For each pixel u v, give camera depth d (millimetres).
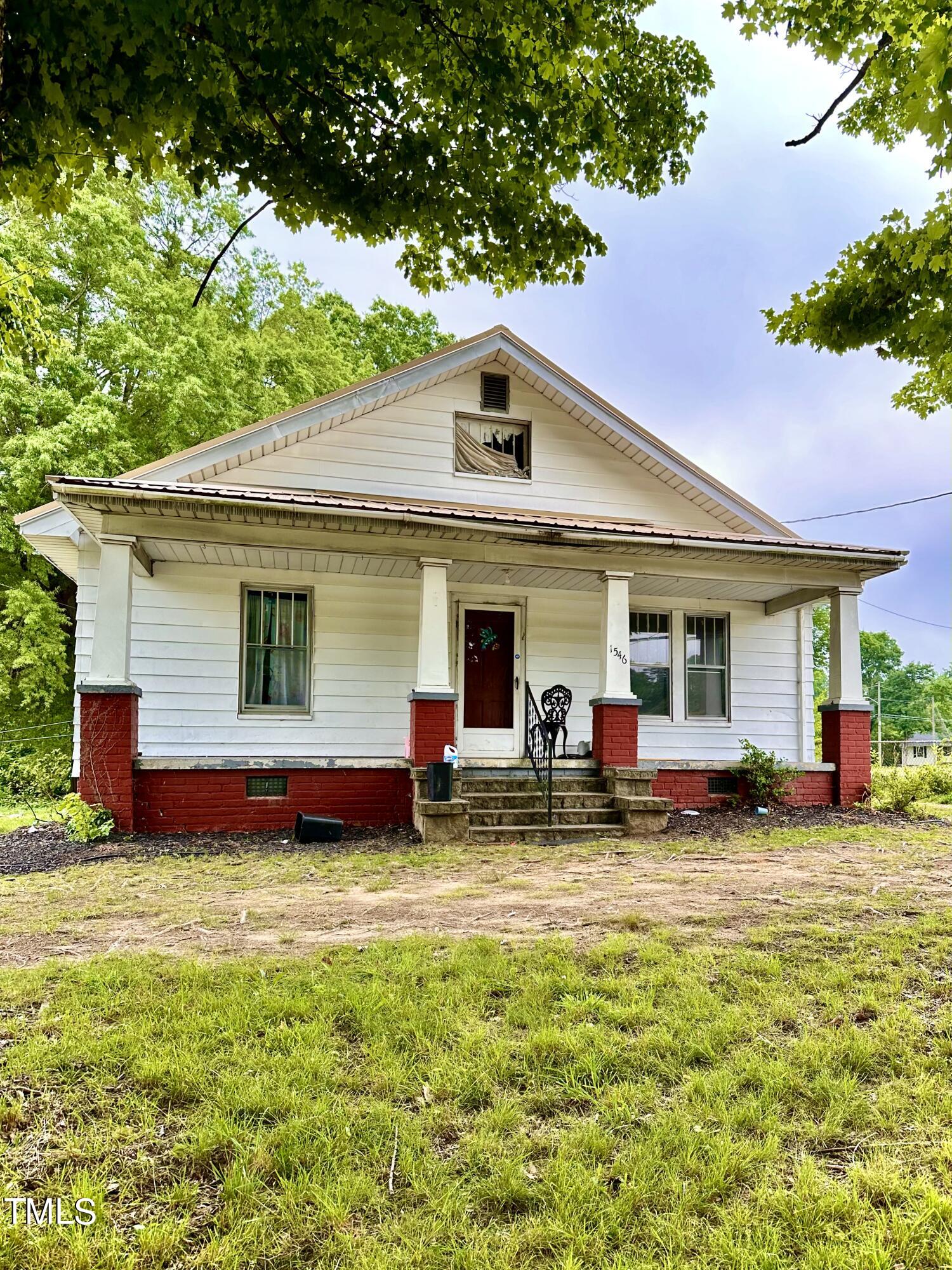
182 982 3812
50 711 20891
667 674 12844
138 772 9219
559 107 3586
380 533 9641
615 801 9734
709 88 4391
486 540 9953
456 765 9539
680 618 12945
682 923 4922
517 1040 3266
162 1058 3010
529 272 3963
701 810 11344
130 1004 3525
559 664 12203
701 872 6773
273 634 11055
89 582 10750
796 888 5973
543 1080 2969
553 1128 2678
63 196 3002
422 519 9383
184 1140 2547
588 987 3779
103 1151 2486
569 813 9453
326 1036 3252
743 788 11734
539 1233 2139
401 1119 2680
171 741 10461
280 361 22219
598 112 3676
